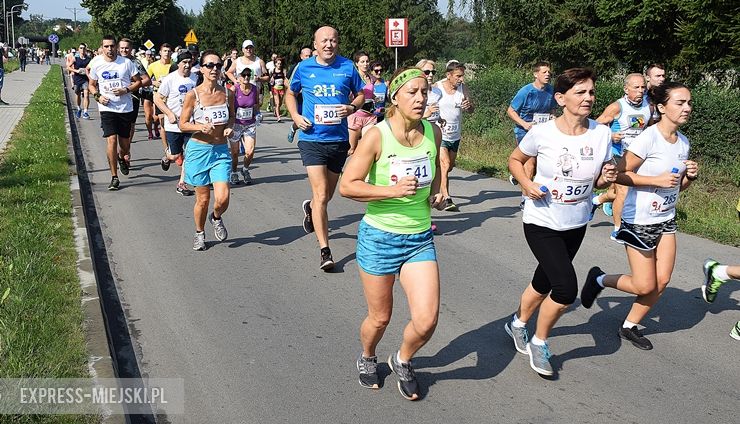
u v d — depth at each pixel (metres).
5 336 4.54
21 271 5.77
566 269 4.38
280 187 10.97
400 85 3.86
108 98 10.14
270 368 4.74
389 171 3.96
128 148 10.83
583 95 4.28
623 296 6.25
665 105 4.81
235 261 7.09
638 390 4.52
